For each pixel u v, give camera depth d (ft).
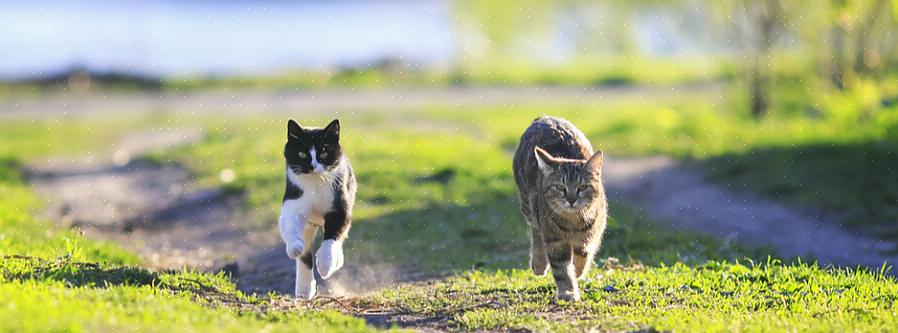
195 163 62.08
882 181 47.88
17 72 117.60
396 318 27.30
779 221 43.70
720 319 25.73
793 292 29.53
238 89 111.45
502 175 53.62
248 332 22.93
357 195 49.14
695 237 40.47
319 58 125.39
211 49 133.49
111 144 76.07
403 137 70.44
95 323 22.00
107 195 55.21
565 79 114.21
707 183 52.54
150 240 44.16
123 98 106.42
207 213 48.98
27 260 30.37
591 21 130.93
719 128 68.95
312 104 97.30
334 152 29.73
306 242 30.94
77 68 118.93
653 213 46.37
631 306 27.63
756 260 36.24
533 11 130.11
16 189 56.70
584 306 27.63
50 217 48.93
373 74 117.08
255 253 40.81
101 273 29.07
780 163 53.67
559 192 28.07
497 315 26.43
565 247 28.60
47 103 102.78
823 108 69.51
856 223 42.34
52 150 73.36
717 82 106.83
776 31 76.07
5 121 90.63
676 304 28.07
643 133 70.18
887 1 65.36
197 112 93.50
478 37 128.16
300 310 26.58
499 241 40.93
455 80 114.01
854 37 67.15
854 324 25.41
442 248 39.88
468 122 81.92
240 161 61.46
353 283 35.06
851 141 56.70
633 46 128.88
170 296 26.76
